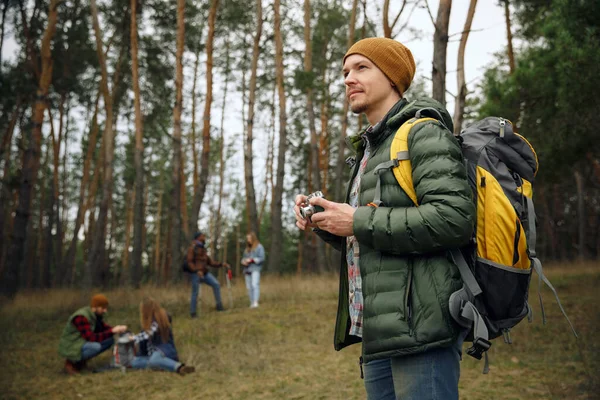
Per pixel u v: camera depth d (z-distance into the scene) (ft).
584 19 25.59
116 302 37.93
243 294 39.88
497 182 4.76
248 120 56.65
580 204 74.13
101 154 87.92
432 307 4.49
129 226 121.60
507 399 13.04
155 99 72.95
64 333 19.63
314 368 18.08
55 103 80.74
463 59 25.26
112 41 70.08
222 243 172.45
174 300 38.04
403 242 4.48
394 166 4.86
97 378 18.17
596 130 28.09
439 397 4.48
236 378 17.20
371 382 5.46
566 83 26.25
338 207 4.90
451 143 4.69
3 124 76.33
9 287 47.50
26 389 16.89
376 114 5.64
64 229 127.65
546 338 20.03
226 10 64.80
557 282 38.96
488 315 4.69
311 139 62.64
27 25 61.98
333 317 28.37
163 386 16.63
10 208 94.79
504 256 4.59
